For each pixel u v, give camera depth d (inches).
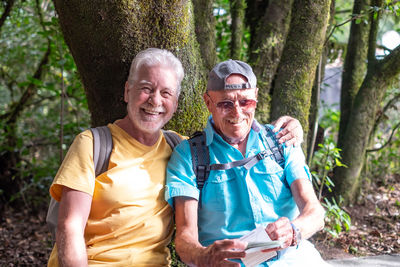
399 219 161.3
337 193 168.9
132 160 86.3
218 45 182.7
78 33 97.2
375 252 136.5
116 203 83.6
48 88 187.3
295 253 89.7
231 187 88.8
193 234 84.4
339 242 143.6
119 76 98.9
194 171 88.7
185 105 104.3
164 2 96.5
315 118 149.5
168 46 98.9
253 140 91.7
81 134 86.3
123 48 96.0
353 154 167.0
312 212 84.6
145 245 85.8
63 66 174.7
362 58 174.1
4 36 231.1
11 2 197.0
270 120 130.6
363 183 185.8
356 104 166.4
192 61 104.3
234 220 89.0
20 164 209.8
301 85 126.8
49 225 87.8
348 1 258.8
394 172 203.6
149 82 84.8
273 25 141.3
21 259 159.3
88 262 83.2
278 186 90.3
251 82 86.3
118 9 93.3
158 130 90.2
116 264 83.0
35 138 239.6
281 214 91.3
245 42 191.9
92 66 99.7
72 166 82.4
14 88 268.7
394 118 221.0
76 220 80.4
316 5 124.1
